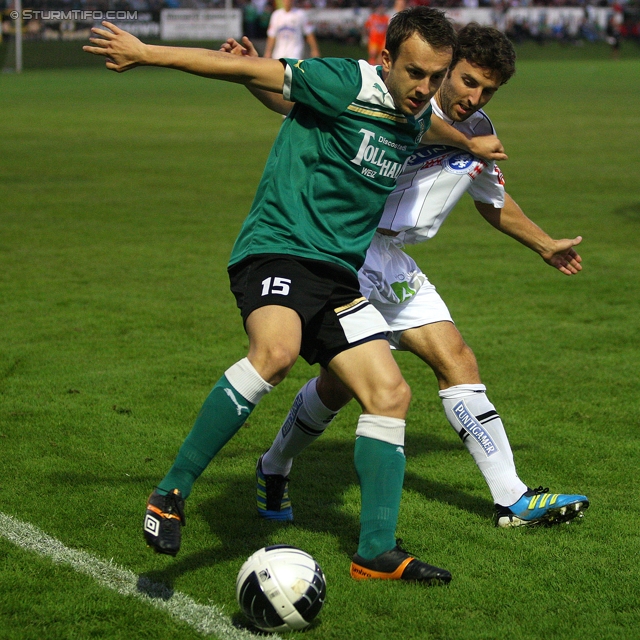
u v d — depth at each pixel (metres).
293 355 5.36
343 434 8.57
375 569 5.59
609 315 12.82
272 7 79.62
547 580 5.70
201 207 20.72
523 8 96.12
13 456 7.62
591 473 7.57
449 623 5.16
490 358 10.87
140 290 13.74
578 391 9.73
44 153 29.03
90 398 9.17
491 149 6.68
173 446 7.95
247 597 5.01
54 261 15.45
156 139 33.09
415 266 6.86
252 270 5.64
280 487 6.56
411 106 5.57
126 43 5.39
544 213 20.25
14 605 5.22
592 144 32.72
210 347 11.09
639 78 66.44
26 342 11.07
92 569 5.71
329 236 5.70
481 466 6.66
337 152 5.67
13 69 74.38
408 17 5.47
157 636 4.98
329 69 5.58
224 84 64.31
